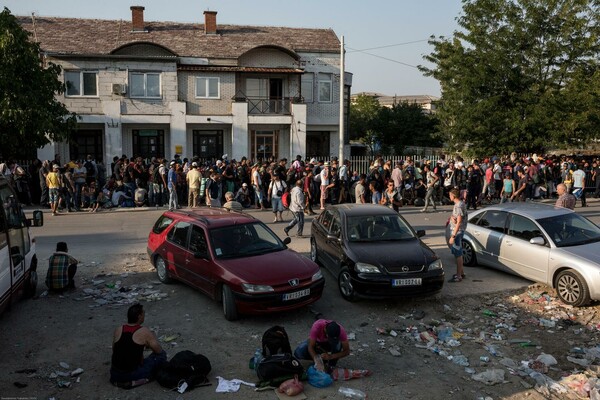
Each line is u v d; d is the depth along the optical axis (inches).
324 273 433.7
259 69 1205.1
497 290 386.0
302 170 839.7
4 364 263.7
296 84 1256.8
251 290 311.4
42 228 629.3
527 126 1112.2
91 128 1149.7
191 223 377.4
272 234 381.4
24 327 312.0
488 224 436.8
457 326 322.0
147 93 1147.3
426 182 858.8
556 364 270.4
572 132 1099.3
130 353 240.5
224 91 1204.5
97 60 1109.1
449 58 1192.8
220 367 261.6
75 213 750.5
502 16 1167.0
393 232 391.5
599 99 1103.0
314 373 243.6
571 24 1139.9
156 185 803.4
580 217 402.3
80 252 501.4
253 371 257.0
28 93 761.6
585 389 239.6
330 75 1295.5
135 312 245.8
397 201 674.8
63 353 277.7
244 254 348.5
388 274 340.2
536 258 379.9
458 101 1184.8
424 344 295.0
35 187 823.7
